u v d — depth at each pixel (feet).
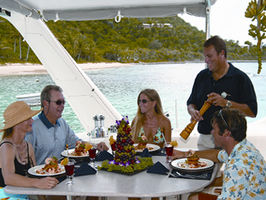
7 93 70.08
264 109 49.44
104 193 5.20
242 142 4.88
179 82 98.17
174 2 11.33
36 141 7.84
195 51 226.17
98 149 8.25
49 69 17.69
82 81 17.47
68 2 11.28
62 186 5.61
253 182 4.56
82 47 199.21
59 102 7.86
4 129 6.36
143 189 5.29
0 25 153.17
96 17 12.32
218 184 7.22
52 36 18.02
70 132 8.90
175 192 5.16
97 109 17.25
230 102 7.09
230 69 7.76
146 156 7.18
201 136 8.15
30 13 11.61
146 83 95.55
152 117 9.05
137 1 11.27
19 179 5.76
